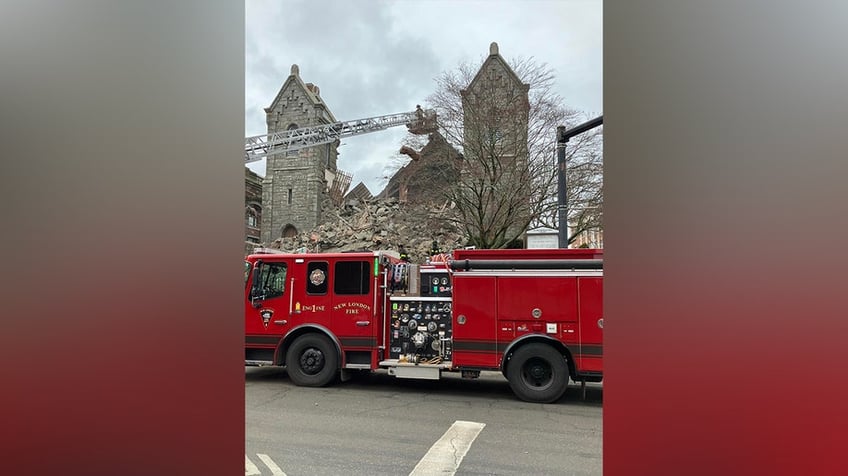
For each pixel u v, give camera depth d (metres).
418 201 21.14
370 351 7.22
